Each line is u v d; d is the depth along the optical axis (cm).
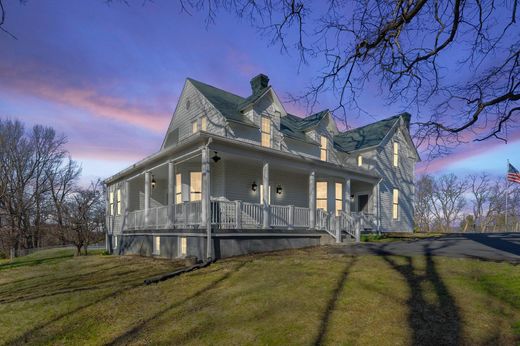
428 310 482
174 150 1201
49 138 3759
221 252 1033
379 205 1862
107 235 1927
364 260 831
